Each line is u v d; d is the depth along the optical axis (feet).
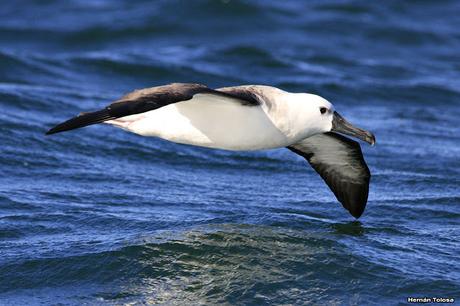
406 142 65.05
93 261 39.14
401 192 52.65
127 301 36.11
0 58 79.51
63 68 81.82
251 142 39.29
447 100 80.28
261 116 38.86
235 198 50.06
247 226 43.78
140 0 110.22
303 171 57.36
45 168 54.24
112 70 82.79
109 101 71.87
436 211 48.29
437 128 70.08
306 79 83.30
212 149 60.59
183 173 55.98
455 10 112.27
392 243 42.37
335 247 41.14
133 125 39.14
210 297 36.37
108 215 45.44
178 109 38.42
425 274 38.65
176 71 83.41
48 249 40.52
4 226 43.45
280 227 43.86
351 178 44.98
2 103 66.33
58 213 45.57
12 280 38.01
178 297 36.50
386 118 72.59
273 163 58.70
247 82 82.53
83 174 53.57
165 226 43.73
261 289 37.11
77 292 37.04
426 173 57.62
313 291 37.14
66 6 109.70
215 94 35.91
